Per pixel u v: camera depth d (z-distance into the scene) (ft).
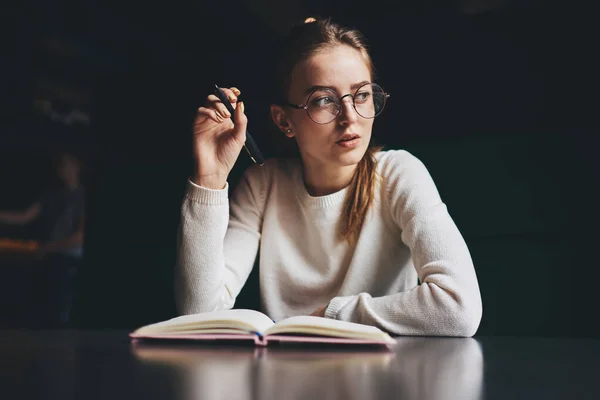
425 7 10.75
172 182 7.02
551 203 5.78
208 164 4.34
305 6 15.98
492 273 5.89
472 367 2.09
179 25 20.65
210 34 21.03
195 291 4.34
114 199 7.18
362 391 1.55
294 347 2.70
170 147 7.64
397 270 4.98
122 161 7.43
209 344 2.80
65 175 14.84
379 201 4.81
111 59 22.30
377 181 4.83
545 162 5.86
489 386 1.67
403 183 4.66
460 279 3.90
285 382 1.69
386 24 6.86
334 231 4.90
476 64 6.58
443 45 6.68
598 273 5.61
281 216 5.16
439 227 4.26
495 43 6.54
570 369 2.08
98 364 2.10
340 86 4.31
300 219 5.08
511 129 6.49
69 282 14.48
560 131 5.88
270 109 4.92
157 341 2.94
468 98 6.61
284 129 4.90
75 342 2.98
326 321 2.85
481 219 5.96
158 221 7.00
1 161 26.94
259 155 4.53
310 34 4.48
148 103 7.74
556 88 6.35
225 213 4.40
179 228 4.41
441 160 6.15
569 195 5.75
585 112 6.25
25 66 21.47
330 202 4.84
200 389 1.57
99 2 19.79
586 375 1.93
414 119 6.75
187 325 2.85
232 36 20.89
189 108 7.57
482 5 10.42
